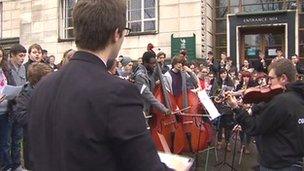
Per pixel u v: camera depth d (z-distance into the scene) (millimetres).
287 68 3531
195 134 6738
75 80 1745
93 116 1650
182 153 6707
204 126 6922
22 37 18656
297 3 14594
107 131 1642
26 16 18547
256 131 3477
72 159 1653
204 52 14812
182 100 6750
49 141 1748
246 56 15297
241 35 15375
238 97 4125
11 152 6363
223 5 15719
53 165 1718
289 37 14539
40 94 1844
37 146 1807
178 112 6641
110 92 1667
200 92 6531
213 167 7555
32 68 4887
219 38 15758
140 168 1638
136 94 1712
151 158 1655
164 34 15305
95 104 1657
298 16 14539
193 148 6727
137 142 1639
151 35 15500
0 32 20281
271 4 14969
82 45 1820
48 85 1830
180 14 15062
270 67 3654
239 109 3660
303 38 14508
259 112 3521
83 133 1647
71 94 1713
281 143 3383
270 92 3572
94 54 1809
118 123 1637
